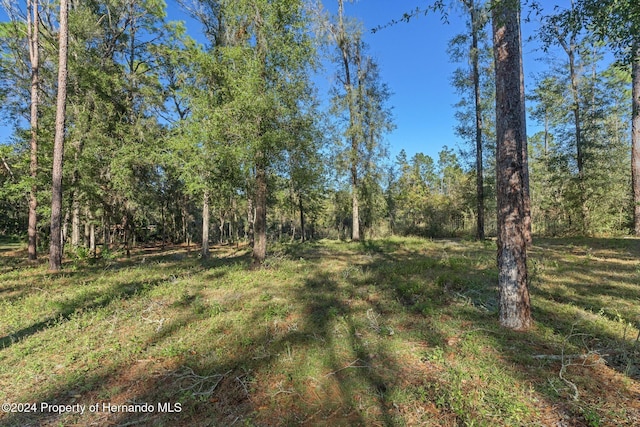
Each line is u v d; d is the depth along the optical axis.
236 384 3.03
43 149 11.83
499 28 4.02
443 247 12.16
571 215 15.09
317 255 11.50
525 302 3.93
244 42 8.41
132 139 13.19
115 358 3.66
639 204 12.37
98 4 14.17
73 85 13.17
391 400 2.68
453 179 36.88
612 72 13.26
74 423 2.63
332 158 15.45
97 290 6.69
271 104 7.70
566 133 15.09
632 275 6.32
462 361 3.19
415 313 4.69
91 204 13.66
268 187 10.12
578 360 3.14
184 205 24.06
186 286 6.72
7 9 12.85
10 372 3.41
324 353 3.48
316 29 11.34
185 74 11.95
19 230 26.47
